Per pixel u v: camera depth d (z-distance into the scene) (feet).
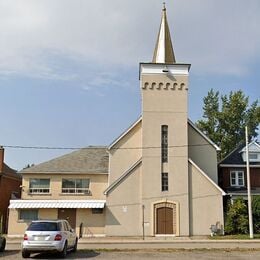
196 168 131.54
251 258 69.15
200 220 128.47
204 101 220.84
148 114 133.69
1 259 68.74
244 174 153.48
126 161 139.33
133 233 128.06
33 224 72.74
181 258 69.15
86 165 147.64
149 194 129.39
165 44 141.28
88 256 73.10
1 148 156.04
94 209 136.56
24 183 142.61
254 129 216.54
